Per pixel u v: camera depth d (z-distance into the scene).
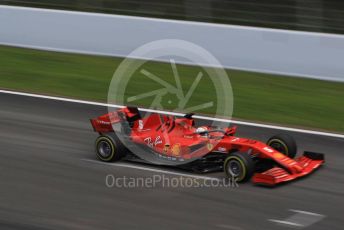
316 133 30.59
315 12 42.25
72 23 46.47
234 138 24.45
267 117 33.53
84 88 38.75
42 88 38.75
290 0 42.94
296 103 36.00
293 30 41.38
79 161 25.89
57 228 19.67
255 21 44.25
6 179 23.92
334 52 39.25
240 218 20.31
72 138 29.12
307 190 22.70
